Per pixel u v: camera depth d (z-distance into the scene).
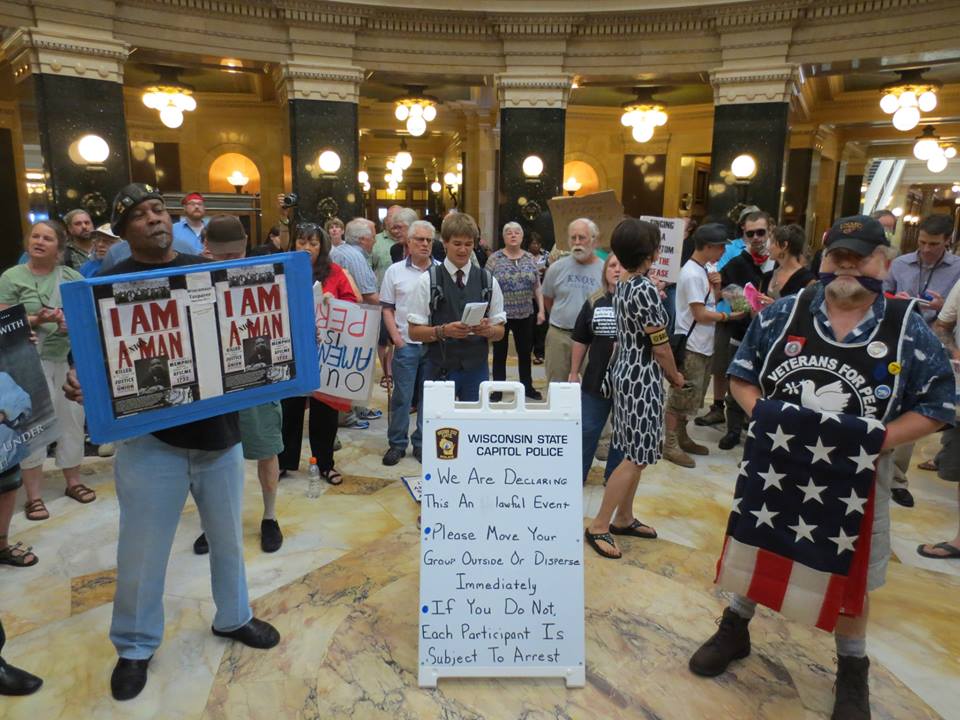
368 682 2.31
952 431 3.36
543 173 8.88
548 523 2.34
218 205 9.16
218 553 2.42
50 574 3.00
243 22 7.97
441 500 2.32
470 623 2.30
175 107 9.48
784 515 2.06
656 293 2.95
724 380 5.21
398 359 4.33
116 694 2.22
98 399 1.98
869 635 2.64
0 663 2.22
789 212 12.36
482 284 3.65
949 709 2.24
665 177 13.80
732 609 2.39
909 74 8.57
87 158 7.08
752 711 2.21
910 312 1.95
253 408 3.04
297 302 2.33
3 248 9.63
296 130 8.41
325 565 3.08
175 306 2.08
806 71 8.12
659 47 8.41
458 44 8.69
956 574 3.15
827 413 1.98
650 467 4.41
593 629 2.63
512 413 2.34
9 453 2.65
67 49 6.91
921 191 20.70
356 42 8.46
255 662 2.41
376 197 22.55
